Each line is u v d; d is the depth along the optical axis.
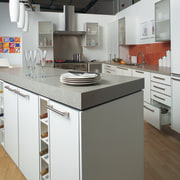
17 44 8.45
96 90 1.31
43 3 9.23
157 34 4.16
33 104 1.80
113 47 6.64
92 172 1.31
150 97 3.83
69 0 8.81
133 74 4.48
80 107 1.21
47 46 6.31
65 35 6.92
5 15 8.21
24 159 2.10
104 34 7.11
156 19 4.16
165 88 3.37
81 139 1.22
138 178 1.81
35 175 1.88
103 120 1.39
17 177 2.18
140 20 5.44
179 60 2.98
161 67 4.29
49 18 6.59
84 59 7.04
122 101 1.57
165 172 2.24
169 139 3.12
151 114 3.59
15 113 2.22
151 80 3.77
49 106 1.48
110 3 8.82
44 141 1.65
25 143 2.04
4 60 3.56
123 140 1.60
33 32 6.43
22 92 2.01
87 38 6.72
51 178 1.57
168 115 3.36
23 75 2.21
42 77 2.05
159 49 4.80
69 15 6.56
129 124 1.66
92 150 1.30
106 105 1.41
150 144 2.95
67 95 1.30
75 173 1.28
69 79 1.49
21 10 2.96
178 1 2.93
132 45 6.25
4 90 2.53
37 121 1.76
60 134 1.40
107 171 1.45
